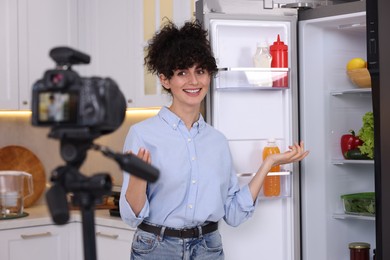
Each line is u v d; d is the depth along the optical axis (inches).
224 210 101.8
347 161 123.4
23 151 163.8
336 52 126.5
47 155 168.9
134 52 146.5
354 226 130.7
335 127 126.9
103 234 142.5
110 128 50.6
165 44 96.3
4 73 149.0
